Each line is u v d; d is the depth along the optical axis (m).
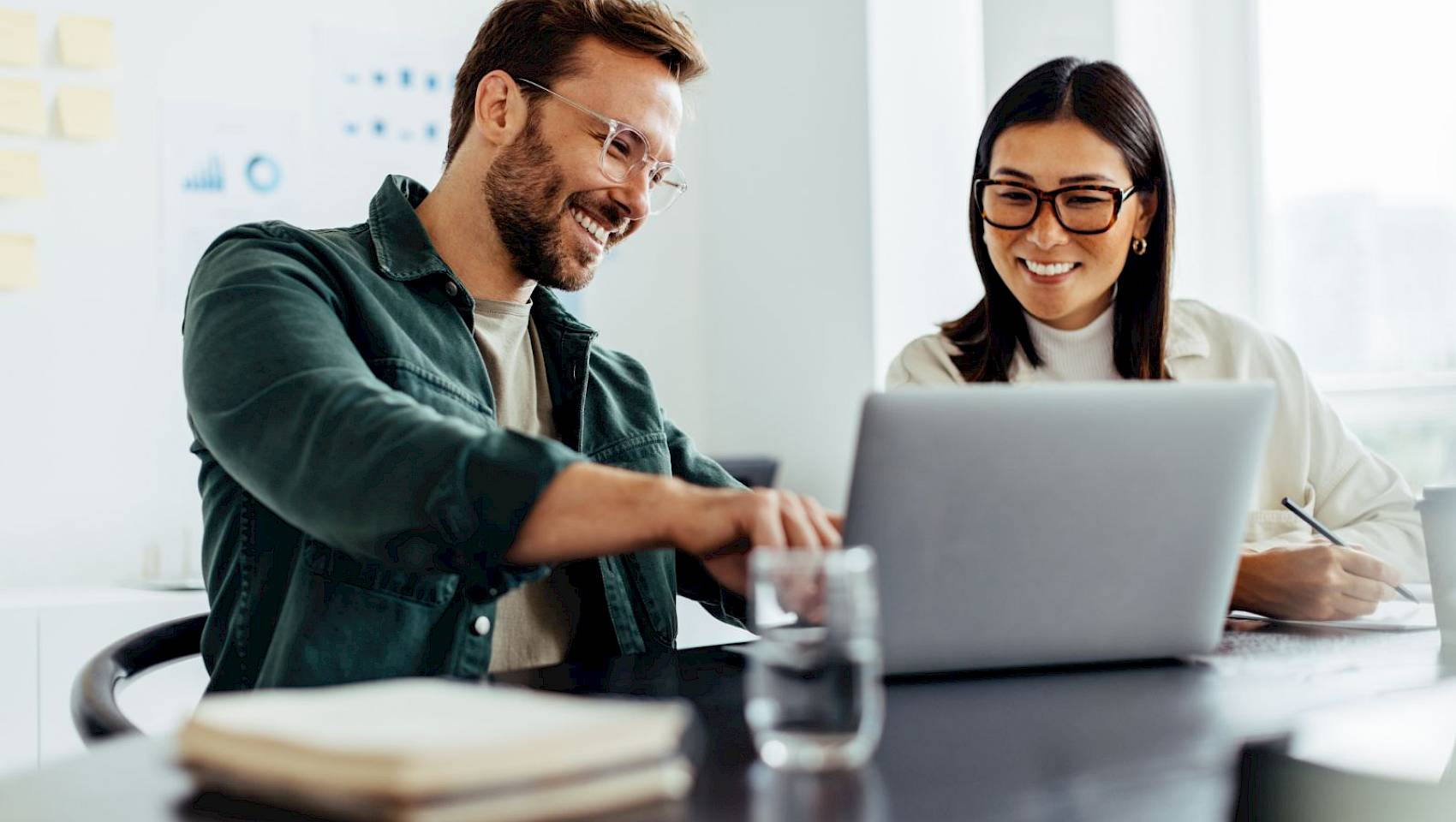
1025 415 0.91
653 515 0.89
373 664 1.25
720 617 1.53
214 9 2.99
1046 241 1.84
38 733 2.40
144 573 2.87
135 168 2.89
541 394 1.60
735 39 3.62
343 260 1.38
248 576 1.29
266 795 0.57
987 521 0.93
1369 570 1.29
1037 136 1.84
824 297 3.38
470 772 0.54
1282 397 1.95
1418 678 0.99
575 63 1.50
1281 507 1.92
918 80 3.27
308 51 3.11
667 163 1.60
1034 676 1.00
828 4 3.34
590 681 1.00
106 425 2.84
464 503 0.93
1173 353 1.98
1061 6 2.99
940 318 3.31
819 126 3.38
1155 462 0.96
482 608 1.33
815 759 0.70
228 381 1.09
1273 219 2.88
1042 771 0.70
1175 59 2.92
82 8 2.82
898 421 0.88
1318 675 1.00
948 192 3.30
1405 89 2.67
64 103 2.79
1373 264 2.72
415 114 3.26
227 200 3.00
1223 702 0.90
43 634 2.41
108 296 2.85
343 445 0.99
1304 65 2.82
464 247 1.54
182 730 0.62
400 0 3.24
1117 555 0.98
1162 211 1.91
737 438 3.65
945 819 0.60
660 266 3.70
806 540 0.87
